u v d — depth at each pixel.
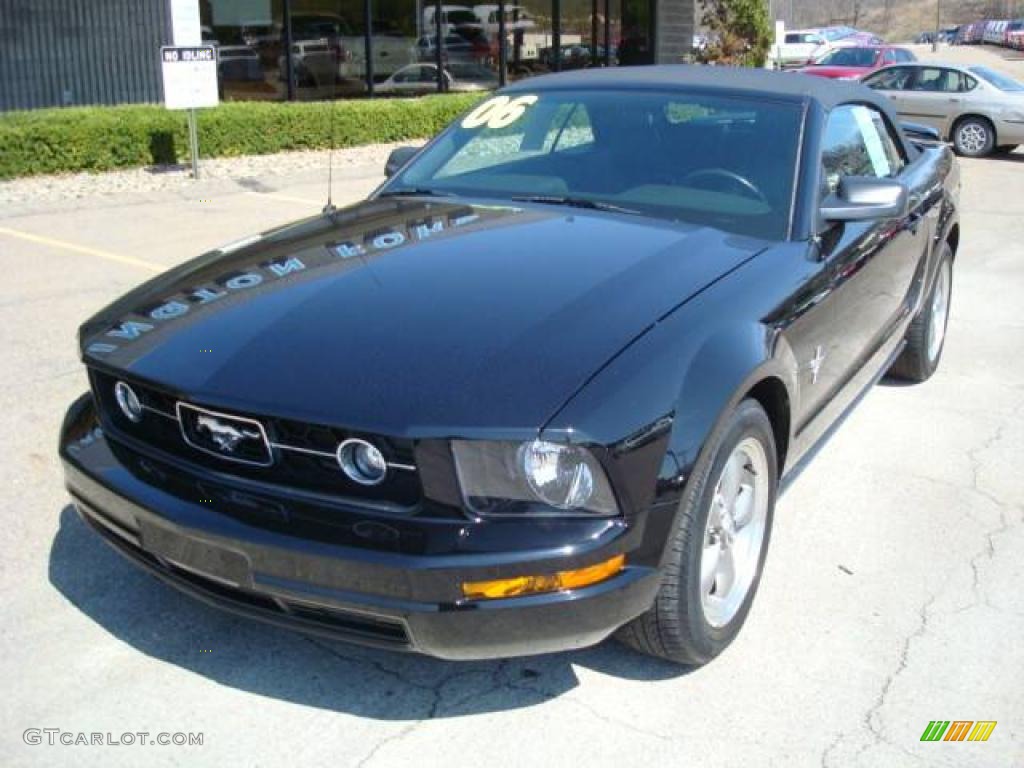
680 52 24.19
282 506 2.73
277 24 16.91
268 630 3.37
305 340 2.94
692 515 2.86
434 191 4.36
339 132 14.77
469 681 3.15
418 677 3.16
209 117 13.21
